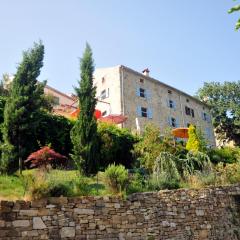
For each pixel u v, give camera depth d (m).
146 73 38.56
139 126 31.92
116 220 12.49
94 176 16.08
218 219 15.42
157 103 35.75
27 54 18.70
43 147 17.03
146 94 34.84
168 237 13.45
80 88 18.20
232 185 17.03
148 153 18.97
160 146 19.41
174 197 14.50
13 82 18.11
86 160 16.33
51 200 11.49
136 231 12.77
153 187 14.88
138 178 15.48
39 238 10.78
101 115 31.56
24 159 17.48
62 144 19.98
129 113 32.06
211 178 16.92
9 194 11.95
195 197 15.18
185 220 14.28
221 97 49.19
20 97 17.16
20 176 14.30
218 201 15.95
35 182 11.91
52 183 11.98
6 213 10.54
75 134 17.16
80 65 19.00
